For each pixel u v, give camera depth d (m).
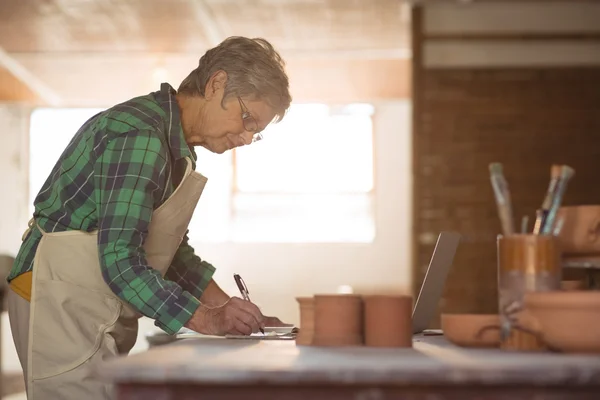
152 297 1.69
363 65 7.99
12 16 6.71
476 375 0.91
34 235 1.94
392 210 9.48
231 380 0.91
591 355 1.16
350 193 9.54
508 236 1.34
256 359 1.06
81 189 1.85
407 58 7.73
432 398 0.92
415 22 5.90
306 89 8.82
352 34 7.05
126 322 1.93
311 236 9.54
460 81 5.86
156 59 7.82
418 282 5.71
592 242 1.53
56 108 9.66
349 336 1.41
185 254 2.29
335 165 9.58
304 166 9.59
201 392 0.93
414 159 5.82
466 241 5.73
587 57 5.83
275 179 9.61
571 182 5.77
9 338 9.16
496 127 5.82
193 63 7.92
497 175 1.44
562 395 0.92
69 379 1.82
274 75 1.95
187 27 6.91
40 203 1.94
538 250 1.32
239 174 9.63
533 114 5.82
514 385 0.92
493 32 5.88
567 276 3.23
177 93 2.01
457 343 1.39
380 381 0.91
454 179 5.79
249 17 6.64
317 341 1.41
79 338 1.83
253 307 1.78
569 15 5.86
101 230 1.73
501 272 1.35
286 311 9.41
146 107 1.87
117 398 0.94
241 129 1.98
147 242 1.87
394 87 8.70
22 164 9.62
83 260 1.86
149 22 6.80
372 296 1.39
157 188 1.78
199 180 1.91
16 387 6.81
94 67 8.14
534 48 5.86
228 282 9.47
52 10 6.55
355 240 9.51
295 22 6.75
